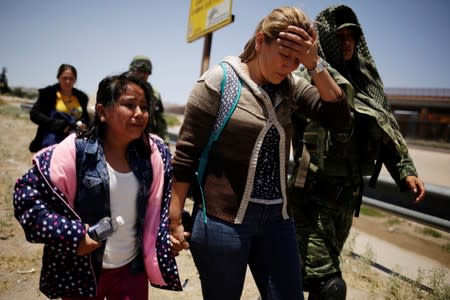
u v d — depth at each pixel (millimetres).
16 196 1537
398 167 2432
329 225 2322
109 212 1689
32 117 4500
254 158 1646
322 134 2189
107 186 1664
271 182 1734
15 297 2875
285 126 1711
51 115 4539
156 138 1938
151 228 1796
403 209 3670
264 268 1803
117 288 1818
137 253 1824
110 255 1739
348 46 2457
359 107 2270
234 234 1687
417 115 44844
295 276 1783
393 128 2459
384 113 2367
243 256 1729
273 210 1766
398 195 3762
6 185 5930
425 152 23391
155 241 1798
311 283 2336
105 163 1680
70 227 1505
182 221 1877
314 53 1582
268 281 1784
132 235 1792
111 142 1739
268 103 1634
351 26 2381
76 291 1636
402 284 3418
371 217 6457
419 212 3566
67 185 1597
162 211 1827
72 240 1498
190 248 1817
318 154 2227
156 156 1819
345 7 2369
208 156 1717
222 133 1643
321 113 1806
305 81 1903
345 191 2389
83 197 1636
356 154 2365
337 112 1746
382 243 5070
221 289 1758
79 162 1626
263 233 1800
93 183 1637
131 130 1662
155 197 1805
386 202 3873
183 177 1737
